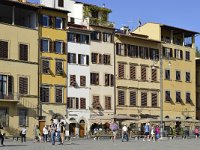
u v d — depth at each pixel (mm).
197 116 91188
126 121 69750
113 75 76125
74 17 77562
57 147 37625
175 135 70938
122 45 78000
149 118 74938
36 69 65312
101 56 74625
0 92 61031
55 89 67750
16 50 63281
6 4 62250
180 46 87438
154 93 81938
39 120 64812
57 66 68188
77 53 71375
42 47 66500
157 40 82562
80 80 71500
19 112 62875
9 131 61344
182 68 87188
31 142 51062
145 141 54250
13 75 62656
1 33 61969
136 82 79375
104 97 74562
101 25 74938
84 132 71125
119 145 41812
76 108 70500
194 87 89062
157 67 82875
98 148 35812
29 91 64312
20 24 67062
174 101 85062
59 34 68625
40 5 65938
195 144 44938
